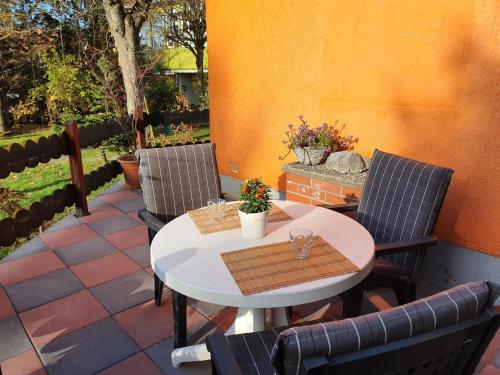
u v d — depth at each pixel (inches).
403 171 87.2
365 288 81.6
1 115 486.3
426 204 80.1
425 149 110.4
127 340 89.3
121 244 141.3
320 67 137.3
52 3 429.4
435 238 78.8
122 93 366.3
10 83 482.0
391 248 74.0
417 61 107.8
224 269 61.4
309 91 143.3
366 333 30.3
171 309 100.9
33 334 91.9
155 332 91.9
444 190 78.9
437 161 108.0
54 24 472.7
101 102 450.9
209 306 101.4
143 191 102.5
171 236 74.9
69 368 81.0
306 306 102.0
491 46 92.0
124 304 103.3
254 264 62.8
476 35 94.3
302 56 142.6
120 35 308.2
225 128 186.4
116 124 257.4
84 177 185.9
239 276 59.0
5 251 151.0
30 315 99.5
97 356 84.3
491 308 35.4
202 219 83.6
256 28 156.9
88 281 115.7
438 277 112.3
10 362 83.0
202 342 88.0
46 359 83.7
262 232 73.3
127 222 163.2
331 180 120.0
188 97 697.6
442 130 105.3
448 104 102.7
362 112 126.1
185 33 608.1
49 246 140.0
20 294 109.1
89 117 444.1
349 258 64.6
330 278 58.1
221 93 183.5
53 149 154.9
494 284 35.2
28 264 126.6
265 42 154.9
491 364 79.9
